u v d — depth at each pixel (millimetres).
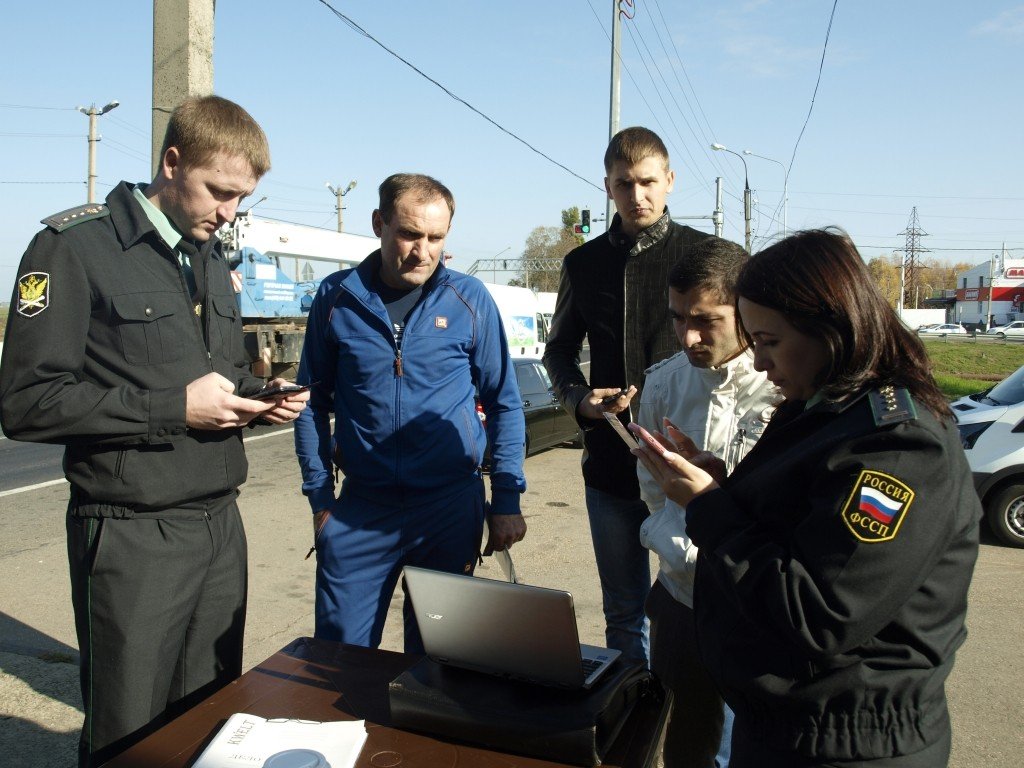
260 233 15008
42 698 3389
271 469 8633
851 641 1215
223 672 2248
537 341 23281
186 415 1938
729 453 2094
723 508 1419
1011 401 6383
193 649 2189
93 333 1985
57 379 1888
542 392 9727
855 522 1203
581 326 3086
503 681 1602
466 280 2707
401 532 2564
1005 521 6012
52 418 1839
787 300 1320
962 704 3521
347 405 2605
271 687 1744
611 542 2828
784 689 1312
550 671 1531
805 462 1327
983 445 6148
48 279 1882
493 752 1486
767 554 1312
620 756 1480
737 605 1342
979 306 78062
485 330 2717
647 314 2785
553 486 8016
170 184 2055
